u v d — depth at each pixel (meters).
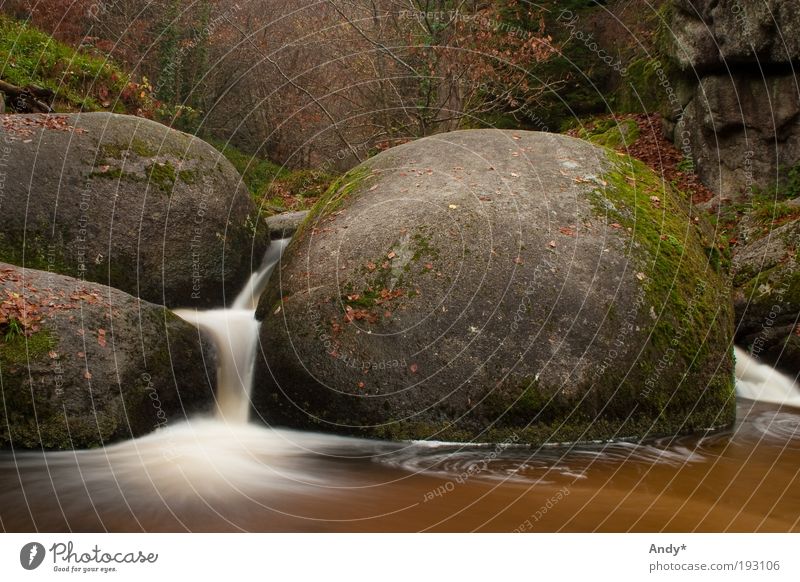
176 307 6.53
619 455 4.78
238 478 4.25
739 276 7.50
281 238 7.94
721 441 5.14
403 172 6.40
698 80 10.79
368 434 4.96
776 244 7.50
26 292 4.88
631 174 6.49
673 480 4.34
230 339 5.71
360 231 5.69
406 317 5.06
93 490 3.95
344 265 5.46
